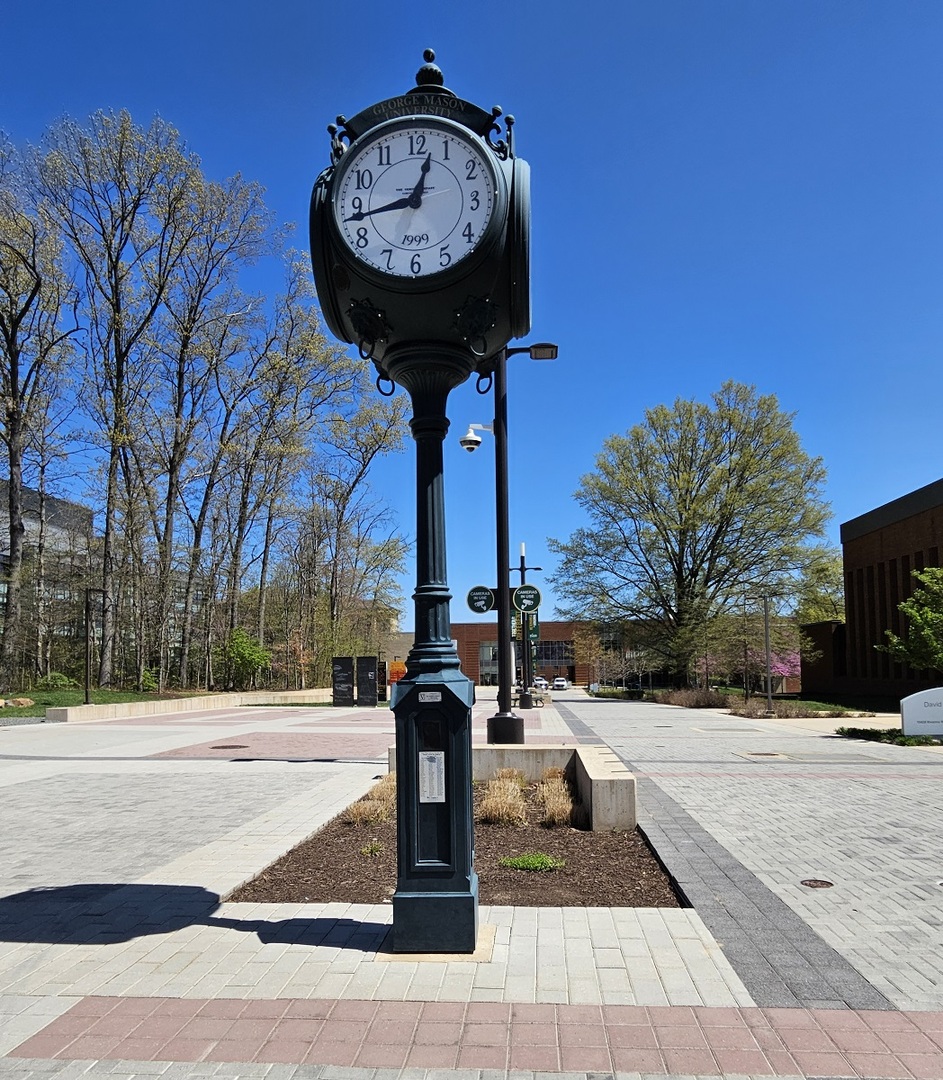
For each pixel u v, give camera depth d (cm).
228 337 3703
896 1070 317
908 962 426
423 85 478
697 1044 338
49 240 3112
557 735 1873
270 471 4022
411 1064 325
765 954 437
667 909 516
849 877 595
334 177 457
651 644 4600
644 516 4519
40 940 467
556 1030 351
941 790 1021
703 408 4494
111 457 3294
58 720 2433
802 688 5331
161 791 1045
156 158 3200
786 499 4328
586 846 703
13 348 3072
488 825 788
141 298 3384
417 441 483
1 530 3894
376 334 469
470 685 466
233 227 3494
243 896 560
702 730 2042
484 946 446
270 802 945
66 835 775
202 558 3844
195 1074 320
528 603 2042
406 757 448
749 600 4119
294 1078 316
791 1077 313
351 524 4806
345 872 620
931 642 1695
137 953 445
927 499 3534
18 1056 334
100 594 3675
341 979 406
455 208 448
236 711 3114
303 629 4634
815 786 1052
